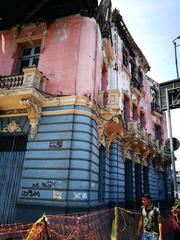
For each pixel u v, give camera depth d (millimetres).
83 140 7527
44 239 3197
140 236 4410
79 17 9852
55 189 6953
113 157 11195
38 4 9180
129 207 12273
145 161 16500
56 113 8016
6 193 7543
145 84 20062
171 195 20812
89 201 7090
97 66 9594
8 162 7980
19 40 10320
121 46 15391
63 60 9156
